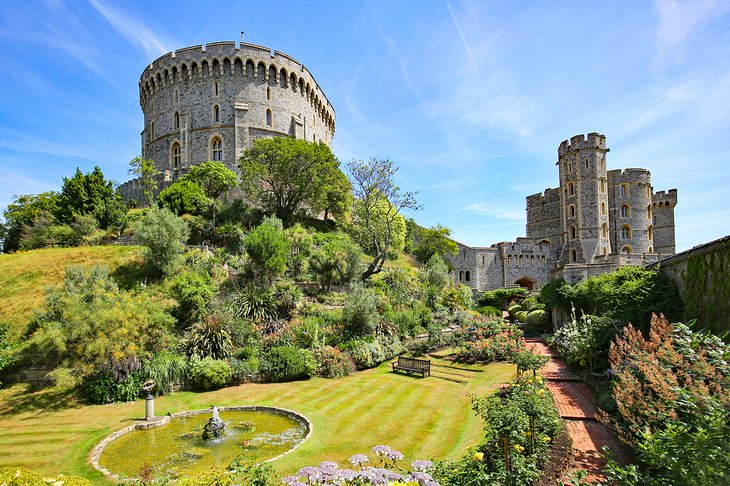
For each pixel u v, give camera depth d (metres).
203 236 29.77
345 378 16.86
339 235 37.84
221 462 9.15
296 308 21.25
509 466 6.18
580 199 48.44
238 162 42.44
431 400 13.27
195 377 15.35
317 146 38.47
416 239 50.06
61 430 11.52
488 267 49.44
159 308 16.81
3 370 15.99
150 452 9.85
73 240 27.72
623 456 7.79
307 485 5.52
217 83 43.94
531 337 25.22
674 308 12.03
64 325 14.80
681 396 5.53
